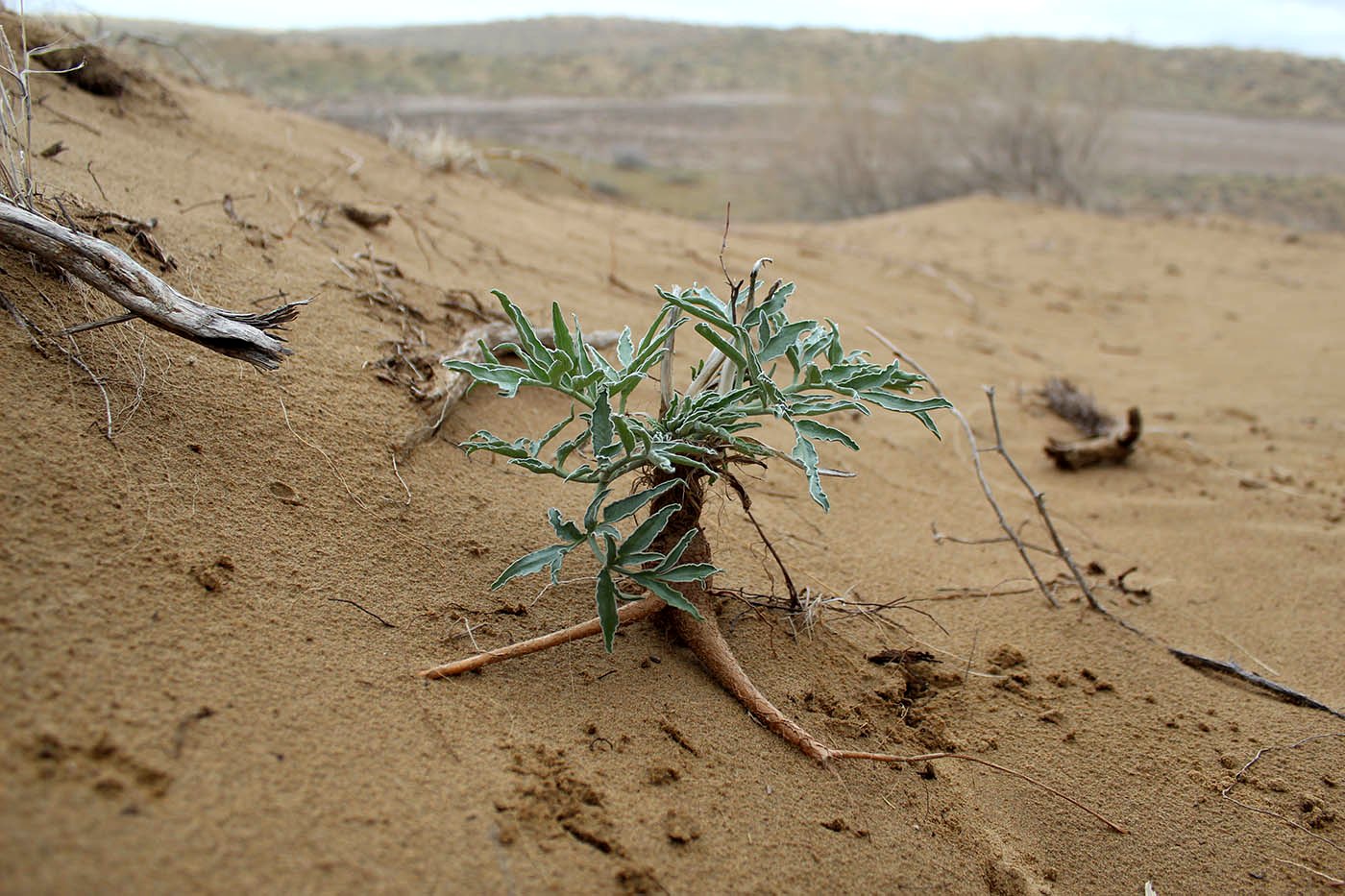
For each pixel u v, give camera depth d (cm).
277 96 768
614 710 193
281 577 189
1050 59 1914
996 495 376
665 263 537
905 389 206
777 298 212
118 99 386
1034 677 250
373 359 261
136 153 335
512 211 553
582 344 203
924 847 189
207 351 229
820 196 2119
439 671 185
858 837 185
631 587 221
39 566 164
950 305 723
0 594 157
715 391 216
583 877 156
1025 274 941
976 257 1010
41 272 212
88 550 172
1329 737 244
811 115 2145
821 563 277
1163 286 936
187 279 254
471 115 3591
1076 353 663
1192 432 494
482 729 177
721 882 165
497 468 256
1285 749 238
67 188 262
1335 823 217
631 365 206
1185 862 203
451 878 148
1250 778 227
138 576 173
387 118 988
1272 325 788
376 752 164
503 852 155
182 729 152
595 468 192
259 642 174
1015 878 187
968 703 236
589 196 816
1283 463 458
